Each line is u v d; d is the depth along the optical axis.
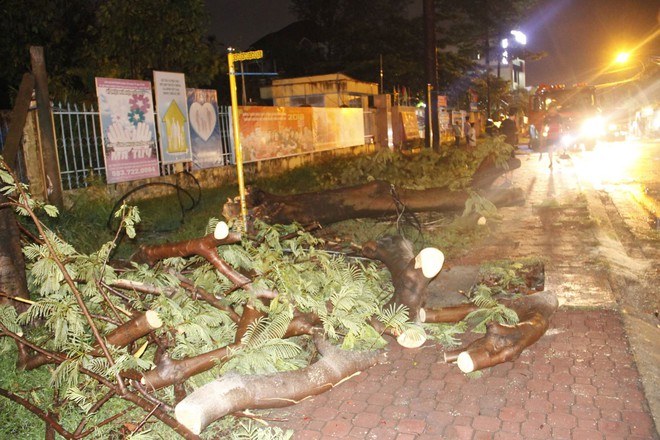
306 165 18.88
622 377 4.04
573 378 4.06
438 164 13.73
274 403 3.69
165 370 3.78
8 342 4.38
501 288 6.04
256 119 16.12
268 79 35.09
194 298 4.51
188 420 3.28
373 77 41.12
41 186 8.97
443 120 36.28
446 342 4.76
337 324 4.40
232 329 4.47
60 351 4.21
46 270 4.16
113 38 14.47
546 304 5.01
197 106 13.45
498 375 4.16
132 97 11.30
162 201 11.08
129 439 3.30
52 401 3.86
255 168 16.16
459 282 6.30
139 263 4.95
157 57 14.91
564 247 7.64
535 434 3.43
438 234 8.48
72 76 15.71
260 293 4.43
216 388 3.47
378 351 4.55
